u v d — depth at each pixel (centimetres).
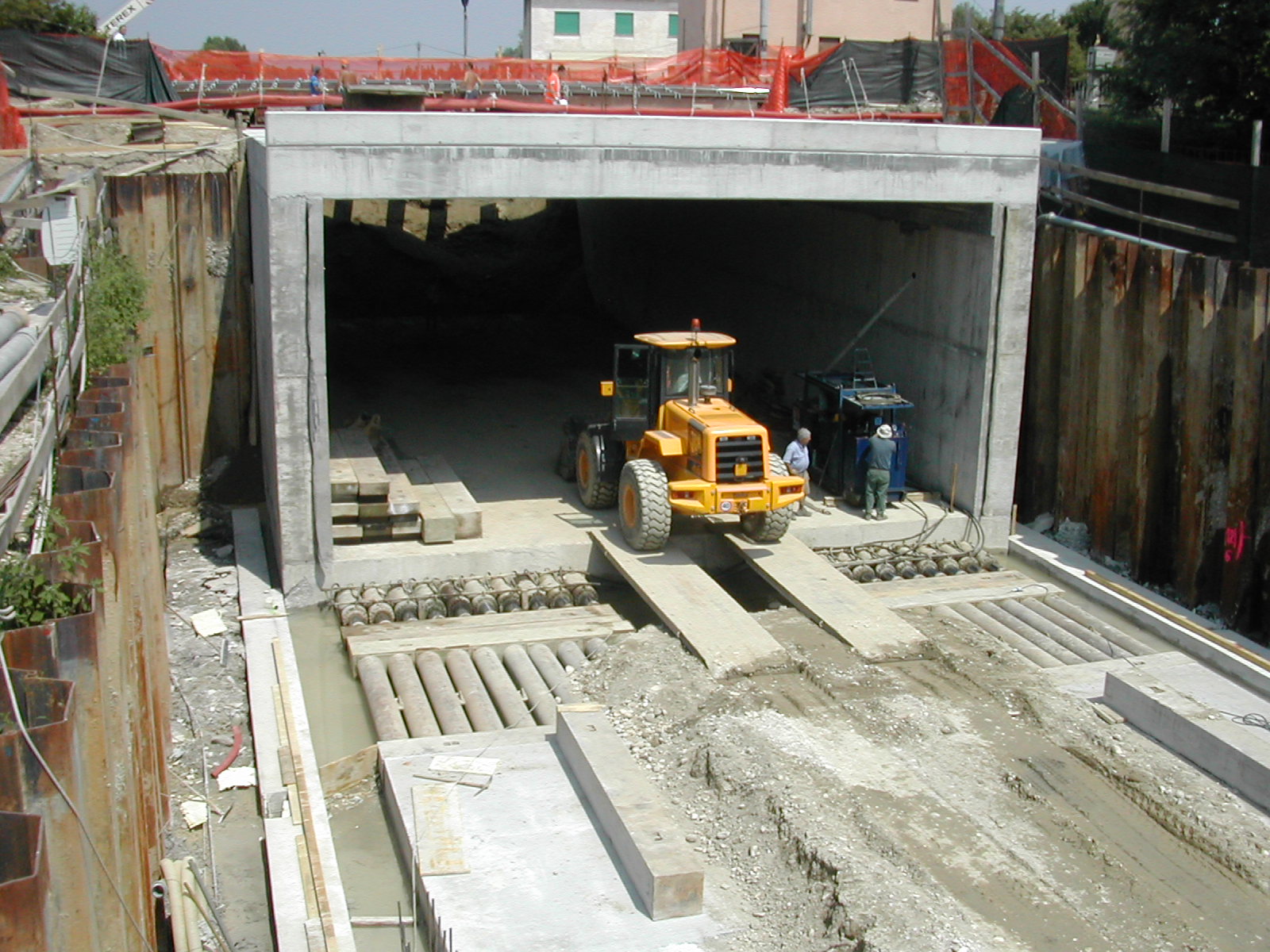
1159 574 1588
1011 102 2255
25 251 1511
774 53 3089
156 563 1162
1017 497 1844
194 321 1805
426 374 2578
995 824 1010
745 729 1138
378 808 1084
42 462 916
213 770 1124
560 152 1462
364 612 1435
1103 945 862
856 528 1678
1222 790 1070
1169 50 1962
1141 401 1569
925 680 1270
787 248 2206
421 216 3481
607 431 1689
